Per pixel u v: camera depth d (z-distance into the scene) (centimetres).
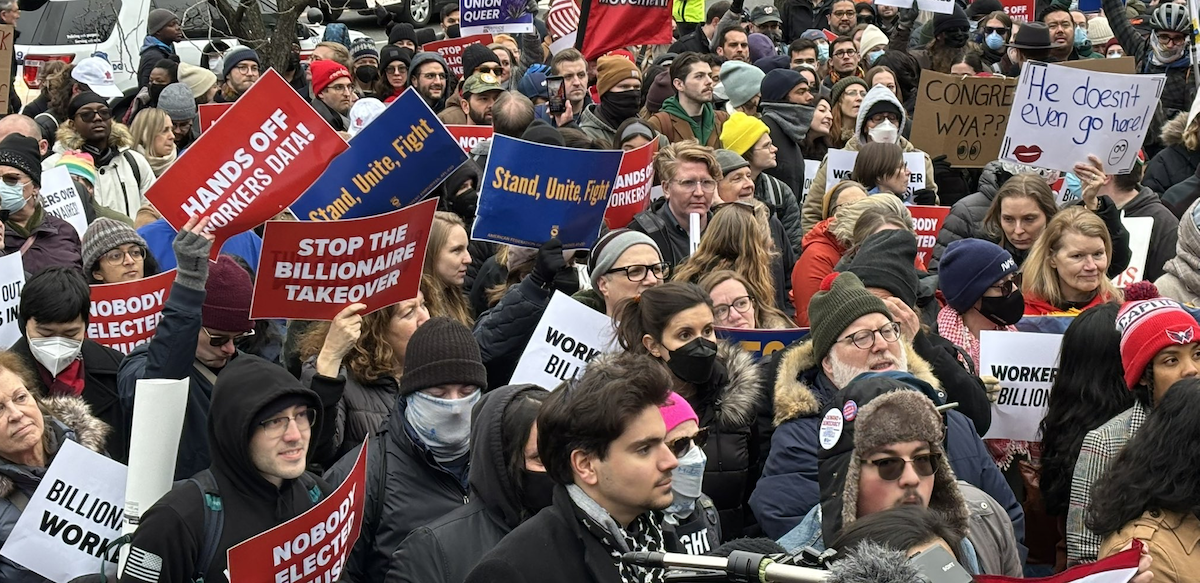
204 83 1119
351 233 489
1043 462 513
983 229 746
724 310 573
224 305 487
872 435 363
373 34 1953
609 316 568
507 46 1252
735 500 488
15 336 615
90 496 436
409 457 458
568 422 322
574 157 630
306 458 424
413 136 597
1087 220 612
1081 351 497
